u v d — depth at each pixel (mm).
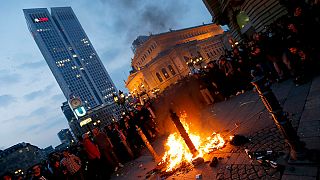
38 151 126250
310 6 6434
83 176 8930
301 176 3197
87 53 185500
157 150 9477
